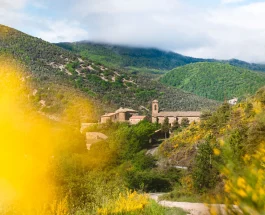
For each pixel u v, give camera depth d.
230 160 3.66
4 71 134.12
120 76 173.88
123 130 68.94
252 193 3.43
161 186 34.88
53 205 13.20
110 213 13.57
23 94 117.62
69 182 17.05
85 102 119.44
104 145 57.31
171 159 46.91
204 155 25.73
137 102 145.75
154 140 73.88
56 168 22.92
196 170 26.28
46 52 175.62
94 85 153.88
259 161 3.58
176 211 16.67
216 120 45.19
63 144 64.25
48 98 117.56
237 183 3.51
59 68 163.38
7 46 167.88
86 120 106.88
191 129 50.84
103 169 48.38
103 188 16.52
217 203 3.60
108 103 132.00
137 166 44.38
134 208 14.01
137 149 61.22
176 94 166.50
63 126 93.88
